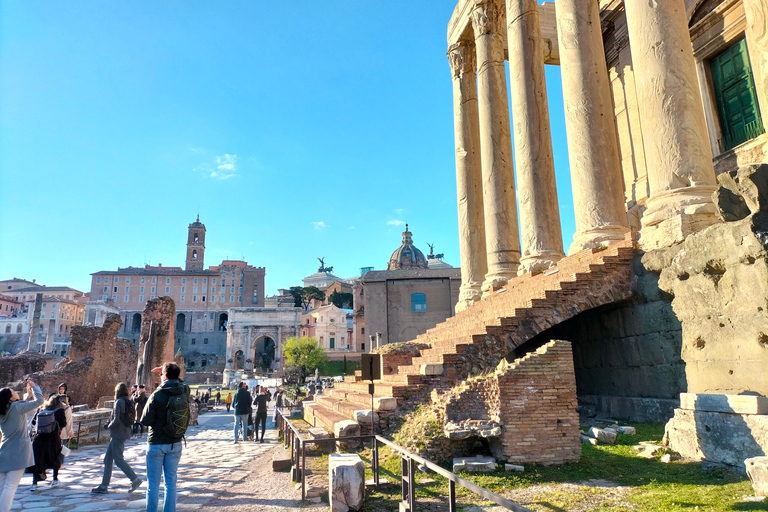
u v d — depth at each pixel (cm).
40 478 893
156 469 586
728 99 1639
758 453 629
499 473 741
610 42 2059
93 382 2802
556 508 582
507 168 1739
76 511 719
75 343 2842
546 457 770
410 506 579
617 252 1111
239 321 10588
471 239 1966
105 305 13250
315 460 994
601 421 1107
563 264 1257
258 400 1603
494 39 1848
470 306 1709
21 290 15138
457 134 2125
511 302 1366
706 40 1672
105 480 847
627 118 1922
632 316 1105
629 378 1117
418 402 1027
